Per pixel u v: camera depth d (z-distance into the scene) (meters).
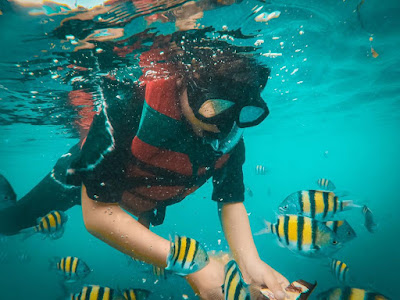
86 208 0.43
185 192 0.59
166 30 0.89
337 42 1.59
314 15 1.14
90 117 1.99
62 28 0.83
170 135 0.47
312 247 0.43
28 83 1.37
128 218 0.44
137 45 0.96
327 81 2.50
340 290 0.34
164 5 0.77
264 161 15.24
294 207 0.52
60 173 0.91
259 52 1.33
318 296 0.34
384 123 5.92
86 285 0.51
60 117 2.19
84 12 0.76
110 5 0.75
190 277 0.41
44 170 7.79
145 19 0.82
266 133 5.45
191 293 0.99
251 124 0.46
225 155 0.56
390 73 2.51
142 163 0.49
